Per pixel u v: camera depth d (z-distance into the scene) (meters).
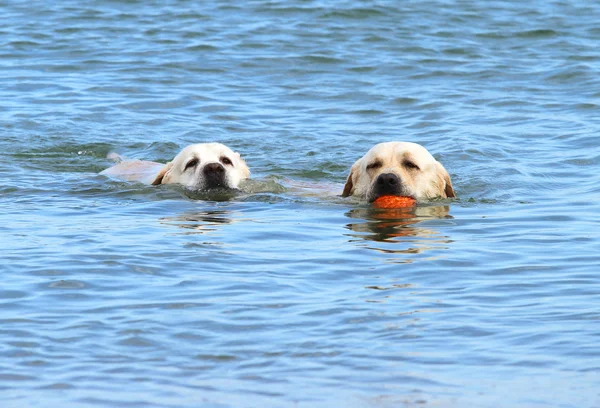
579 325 8.97
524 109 21.88
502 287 10.23
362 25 29.38
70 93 22.95
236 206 14.70
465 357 8.26
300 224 13.32
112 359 8.17
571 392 7.54
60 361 8.12
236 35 28.12
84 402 7.37
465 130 20.14
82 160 18.45
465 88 23.75
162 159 18.75
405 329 8.90
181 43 27.30
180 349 8.40
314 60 26.00
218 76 24.62
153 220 13.48
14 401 7.37
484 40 28.23
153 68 25.08
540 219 13.54
